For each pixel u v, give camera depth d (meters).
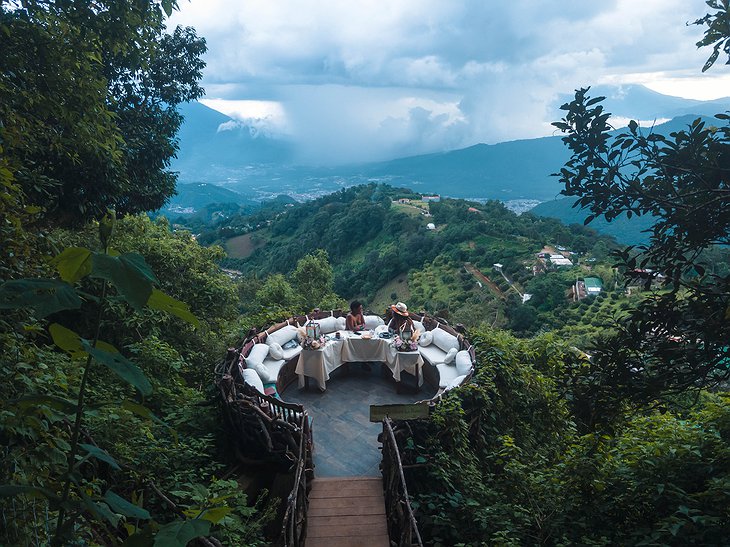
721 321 2.68
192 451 5.26
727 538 3.53
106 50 8.60
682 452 4.49
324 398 7.70
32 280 0.96
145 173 11.33
